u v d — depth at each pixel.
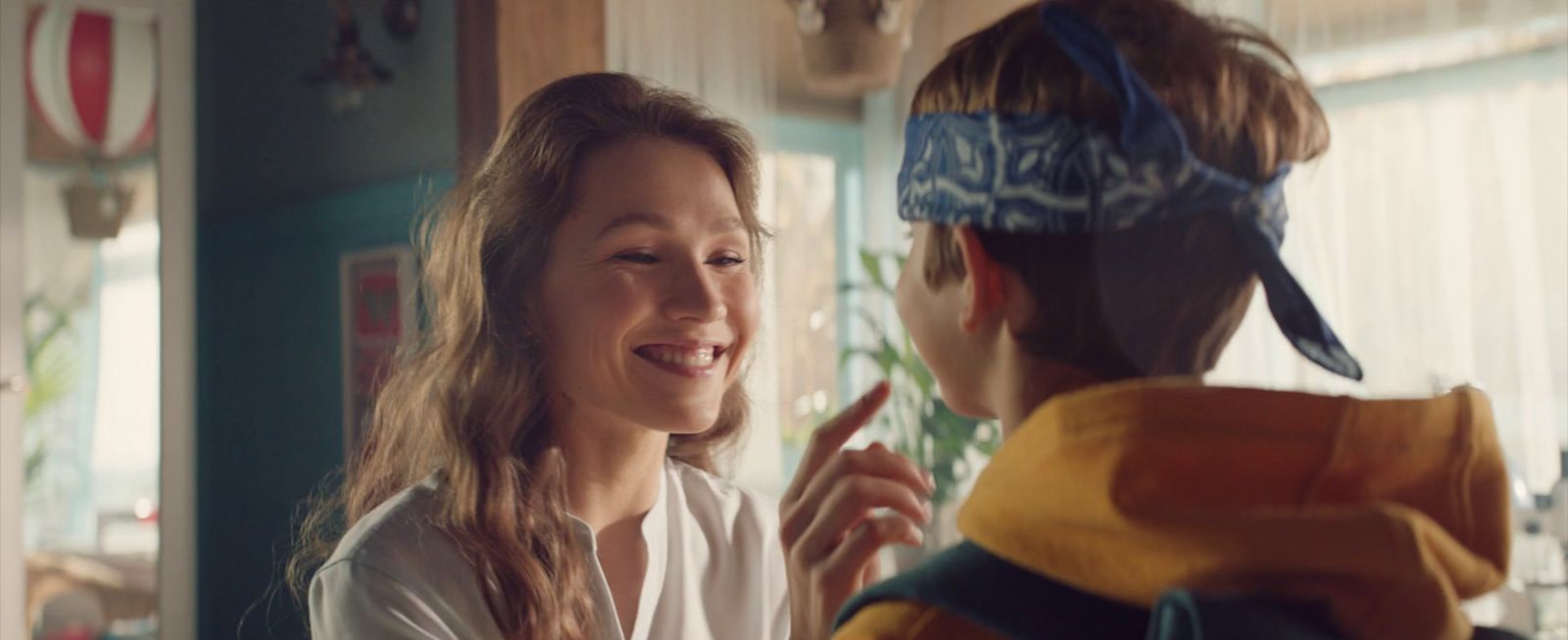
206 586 4.51
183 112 3.92
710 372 1.22
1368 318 2.88
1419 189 2.86
